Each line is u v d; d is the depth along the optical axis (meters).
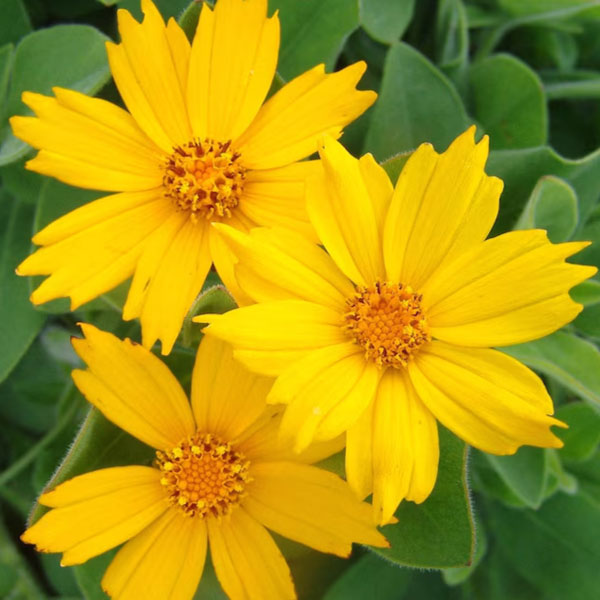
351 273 0.17
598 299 0.20
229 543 0.18
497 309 0.17
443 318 0.17
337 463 0.18
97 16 0.22
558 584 0.22
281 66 0.21
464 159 0.17
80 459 0.18
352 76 0.18
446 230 0.17
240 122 0.18
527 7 0.23
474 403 0.17
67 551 0.17
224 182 0.18
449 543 0.18
